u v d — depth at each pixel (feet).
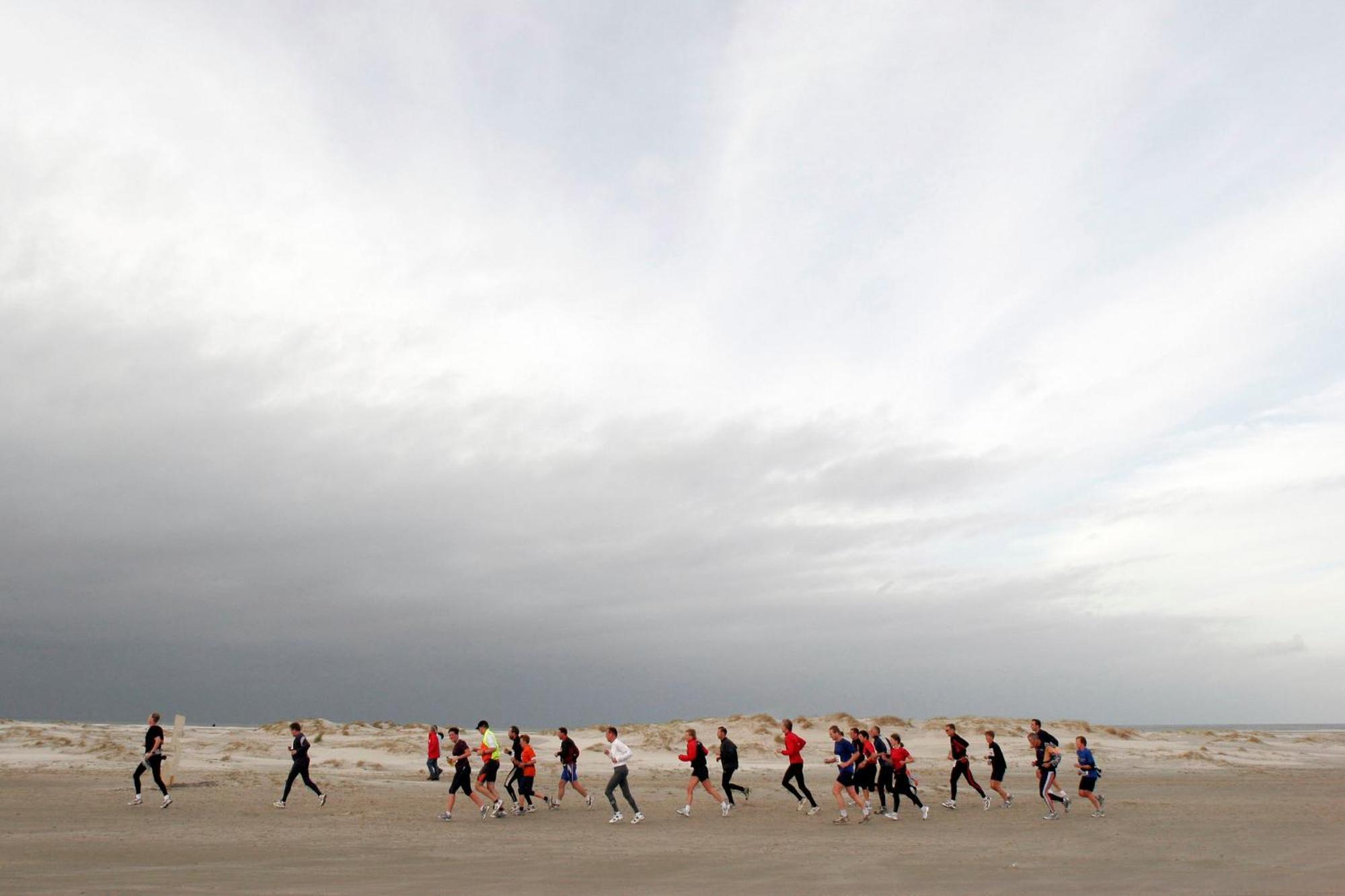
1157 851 47.29
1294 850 47.75
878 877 39.06
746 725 163.32
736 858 44.57
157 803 66.69
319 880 37.35
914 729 172.76
